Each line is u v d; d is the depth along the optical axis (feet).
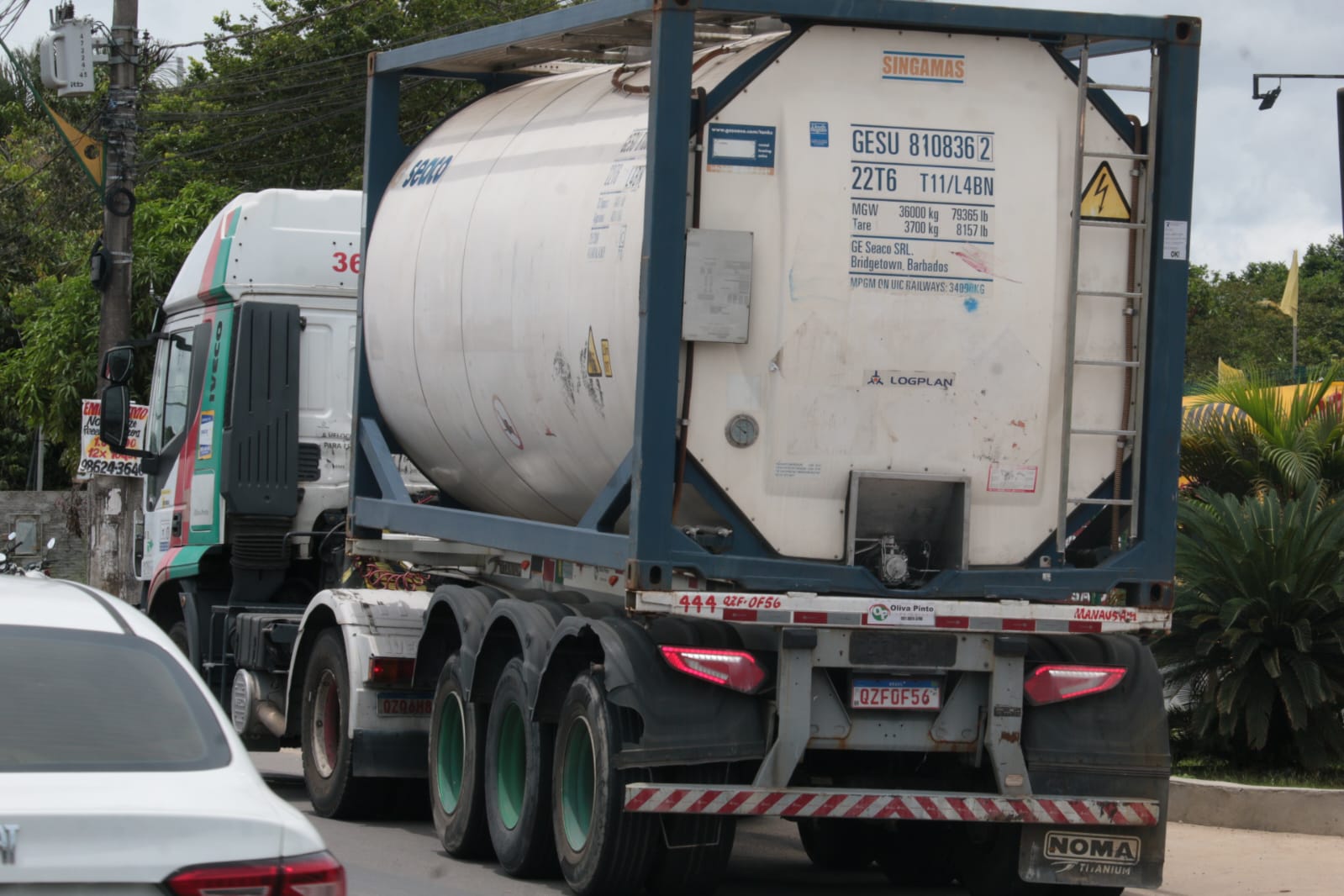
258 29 203.82
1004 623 50.44
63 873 26.09
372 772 68.54
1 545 205.77
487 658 60.54
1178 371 51.65
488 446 65.26
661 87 48.67
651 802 48.85
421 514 68.54
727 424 49.44
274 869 27.40
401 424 73.00
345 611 70.13
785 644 49.19
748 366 49.57
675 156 48.73
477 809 60.59
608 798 50.47
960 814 50.08
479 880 57.77
